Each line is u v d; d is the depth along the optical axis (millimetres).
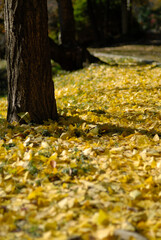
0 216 2666
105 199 2895
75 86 9938
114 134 4922
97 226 2475
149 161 3742
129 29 28125
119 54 17547
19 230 2496
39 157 3924
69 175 3455
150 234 2422
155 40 24969
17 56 5516
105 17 26766
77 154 4055
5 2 5516
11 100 5754
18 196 3043
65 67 15008
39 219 2617
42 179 3387
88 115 6211
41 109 5703
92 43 26844
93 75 11406
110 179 3318
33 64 5531
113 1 29234
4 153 4164
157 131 4992
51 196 2975
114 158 3912
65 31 15102
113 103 7234
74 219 2633
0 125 5578
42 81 5664
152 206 2844
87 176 3447
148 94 7688
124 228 2428
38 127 5180
